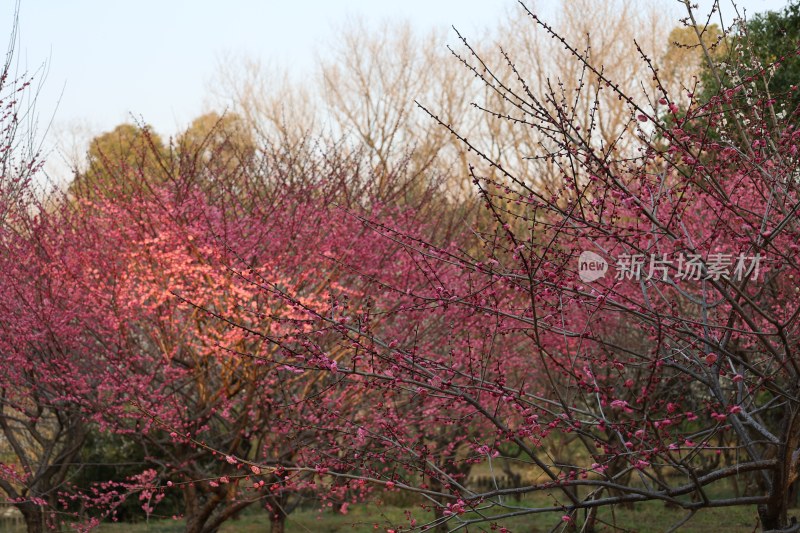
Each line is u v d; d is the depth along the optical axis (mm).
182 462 9969
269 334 8609
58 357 9859
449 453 9609
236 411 10711
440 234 12375
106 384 9898
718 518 13922
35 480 11422
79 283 9875
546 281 4145
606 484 4051
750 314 7000
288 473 9367
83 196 11523
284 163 12711
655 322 4230
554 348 10672
